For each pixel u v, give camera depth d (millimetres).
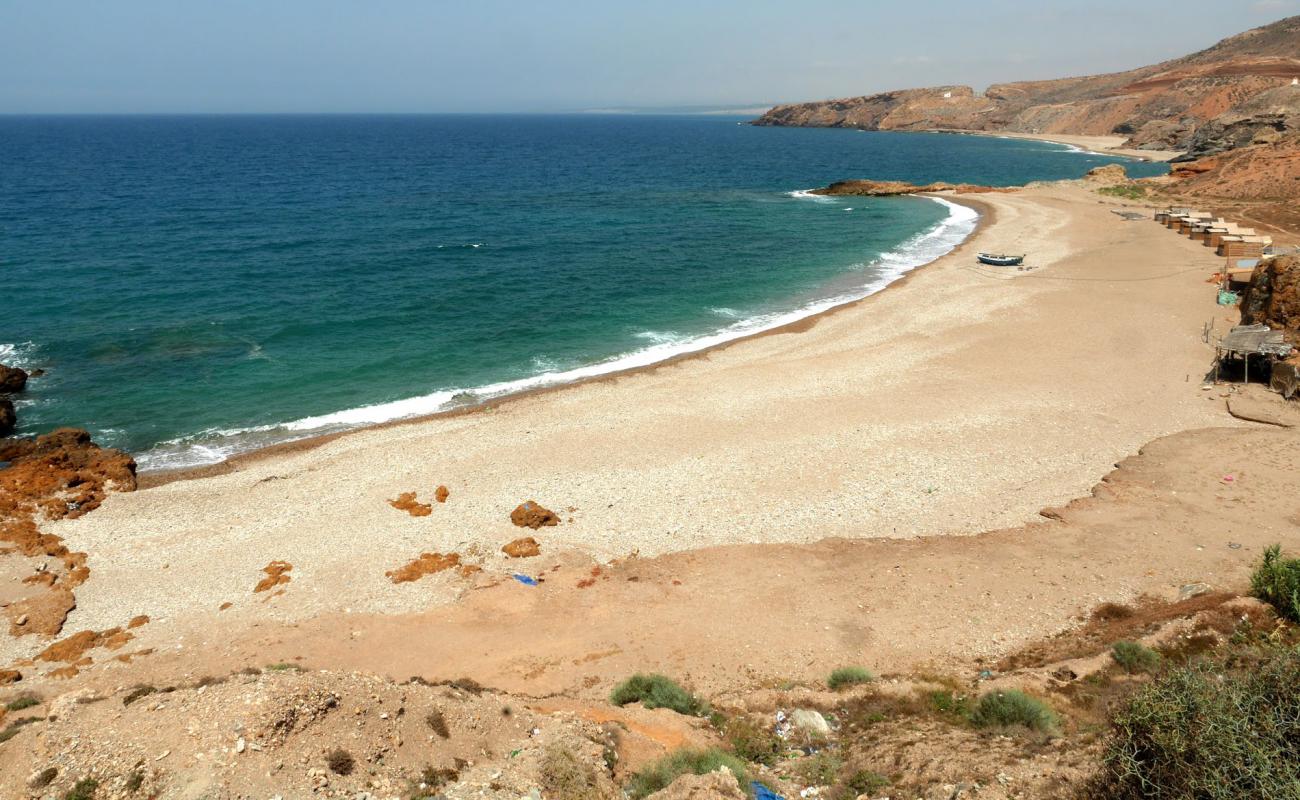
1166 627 16750
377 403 34219
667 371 37562
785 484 26641
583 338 42906
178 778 11641
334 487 26922
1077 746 12258
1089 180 99312
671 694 16141
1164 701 9984
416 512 25234
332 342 41188
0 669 18344
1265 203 74312
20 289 47656
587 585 21484
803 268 59219
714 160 156000
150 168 120000
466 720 13812
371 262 57594
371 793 11844
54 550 23297
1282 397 31828
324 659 18438
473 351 40594
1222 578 19484
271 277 52500
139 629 20000
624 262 60281
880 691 15945
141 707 13492
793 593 20625
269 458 29203
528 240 67625
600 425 31438
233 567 22641
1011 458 27891
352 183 105562
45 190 89000
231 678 17359
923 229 74562
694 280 55438
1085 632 17891
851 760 13258
